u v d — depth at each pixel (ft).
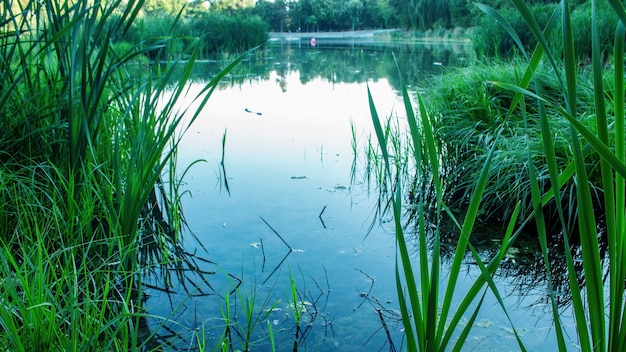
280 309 6.56
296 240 8.60
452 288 4.22
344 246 8.41
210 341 5.87
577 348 5.81
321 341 5.90
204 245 8.39
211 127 16.94
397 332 6.09
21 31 8.05
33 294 4.88
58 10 8.23
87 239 7.47
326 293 6.95
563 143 9.45
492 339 5.96
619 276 3.94
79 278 6.71
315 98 22.85
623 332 3.99
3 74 8.24
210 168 12.46
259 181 11.55
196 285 7.12
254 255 8.05
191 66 6.83
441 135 12.10
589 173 9.36
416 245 8.54
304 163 12.89
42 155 8.49
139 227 8.95
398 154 12.28
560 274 7.58
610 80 12.23
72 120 7.76
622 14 3.47
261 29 49.24
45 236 6.77
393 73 31.22
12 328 4.50
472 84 13.47
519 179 9.14
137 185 7.08
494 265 4.28
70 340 4.78
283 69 35.50
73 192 7.52
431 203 10.39
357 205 10.21
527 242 8.60
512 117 11.94
